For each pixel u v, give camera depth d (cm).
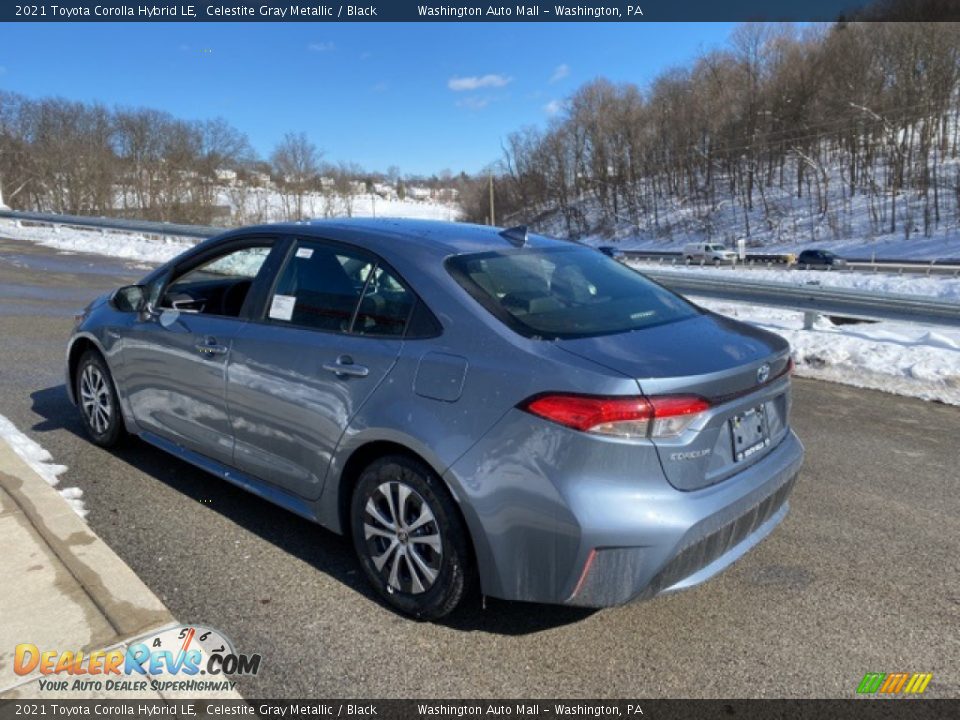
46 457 438
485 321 271
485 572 256
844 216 5997
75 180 6525
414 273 295
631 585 240
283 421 321
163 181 6888
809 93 6981
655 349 262
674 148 7994
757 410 279
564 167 8906
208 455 371
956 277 2698
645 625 282
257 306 345
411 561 278
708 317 325
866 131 6350
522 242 349
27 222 2959
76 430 490
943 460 464
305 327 320
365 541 294
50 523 329
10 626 256
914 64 6191
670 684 249
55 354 719
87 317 459
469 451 254
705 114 7812
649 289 344
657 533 236
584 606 246
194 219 6962
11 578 284
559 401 239
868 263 3850
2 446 427
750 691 246
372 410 282
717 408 252
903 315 777
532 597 251
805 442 498
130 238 2331
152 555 327
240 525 360
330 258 328
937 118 6050
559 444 238
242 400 339
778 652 266
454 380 263
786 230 6197
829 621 286
